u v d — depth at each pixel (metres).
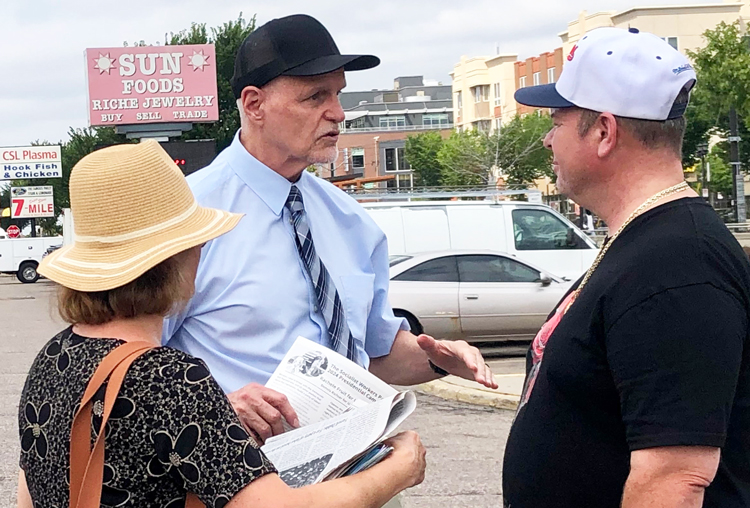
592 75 2.09
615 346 1.88
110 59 26.62
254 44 2.69
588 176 2.15
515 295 11.00
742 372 1.94
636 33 2.11
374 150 101.12
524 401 2.24
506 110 78.06
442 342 2.69
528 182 50.25
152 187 1.92
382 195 13.45
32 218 43.22
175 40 36.12
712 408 1.79
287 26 2.69
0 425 7.77
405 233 12.89
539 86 2.27
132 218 1.89
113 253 1.88
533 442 2.09
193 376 1.75
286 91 2.64
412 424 7.54
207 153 15.00
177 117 27.05
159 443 1.70
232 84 2.78
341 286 2.81
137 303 1.85
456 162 52.09
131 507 1.70
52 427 1.77
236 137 2.79
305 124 2.66
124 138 37.91
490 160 50.69
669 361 1.80
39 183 51.78
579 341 1.98
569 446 2.01
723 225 1.94
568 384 2.00
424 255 11.25
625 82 2.04
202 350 2.52
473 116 82.12
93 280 1.83
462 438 6.98
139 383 1.73
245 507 1.69
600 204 2.16
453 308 10.92
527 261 12.48
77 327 1.90
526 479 2.11
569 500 2.02
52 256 1.99
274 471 1.77
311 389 2.32
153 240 1.88
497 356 11.20
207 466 1.69
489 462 6.23
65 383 1.78
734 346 1.81
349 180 18.84
